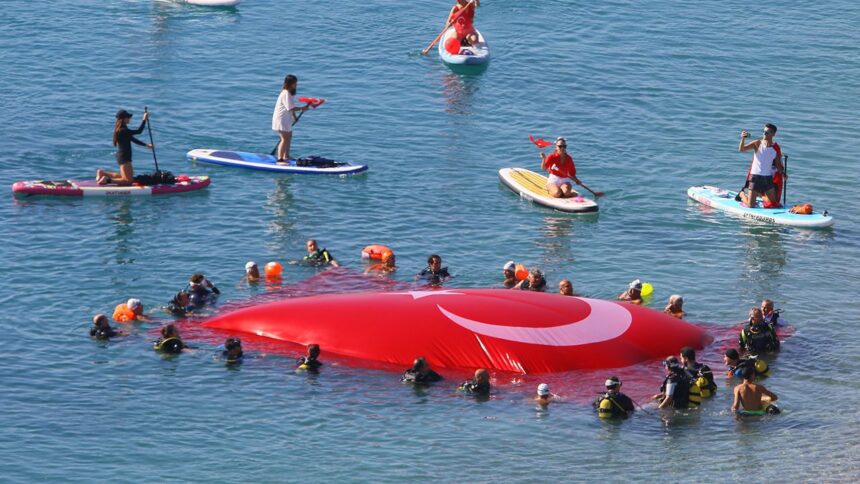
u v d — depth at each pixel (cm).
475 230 12800
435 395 8994
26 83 16938
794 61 19288
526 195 13738
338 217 13038
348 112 16575
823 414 8706
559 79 18175
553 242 12512
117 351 9612
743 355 9738
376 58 18875
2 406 8631
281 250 12044
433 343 9588
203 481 7688
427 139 15712
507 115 16712
